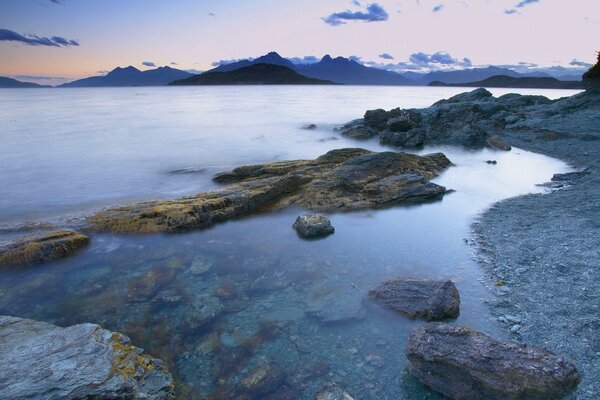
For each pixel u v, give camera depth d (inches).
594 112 2011.6
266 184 907.4
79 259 608.4
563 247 563.2
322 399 309.7
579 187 941.2
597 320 383.9
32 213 846.5
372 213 810.8
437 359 320.5
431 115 2021.4
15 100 7160.4
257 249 639.1
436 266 556.1
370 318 432.1
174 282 533.3
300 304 466.9
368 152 1190.3
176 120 3046.3
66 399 270.7
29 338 341.4
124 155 1567.4
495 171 1217.4
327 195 874.1
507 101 2758.4
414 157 1132.5
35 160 1451.8
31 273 562.6
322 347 388.8
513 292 466.9
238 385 344.5
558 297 439.2
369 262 577.0
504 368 296.4
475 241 642.2
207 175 1207.6
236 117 3321.9
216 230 729.6
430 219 767.7
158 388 322.0
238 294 496.1
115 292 510.0
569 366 294.7
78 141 1932.8
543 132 1865.2
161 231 705.6
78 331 347.9
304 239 677.9
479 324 408.2
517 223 702.5
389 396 323.9
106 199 954.1
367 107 4591.5
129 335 418.6
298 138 2075.5
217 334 416.2
